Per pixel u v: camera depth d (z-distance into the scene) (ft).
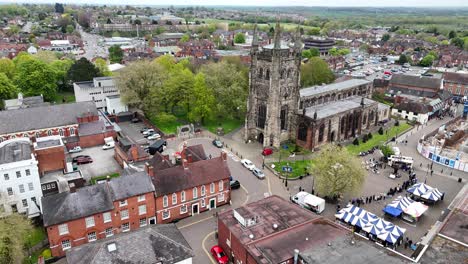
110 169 300.40
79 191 206.59
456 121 461.37
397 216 238.89
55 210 195.42
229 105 427.33
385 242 207.82
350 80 486.38
